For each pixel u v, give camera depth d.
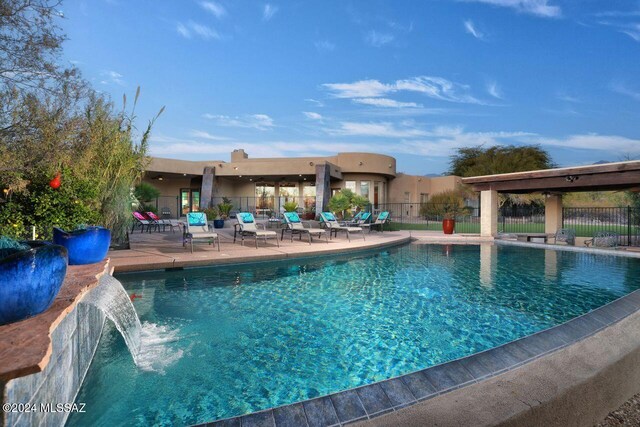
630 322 2.84
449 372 2.33
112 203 8.14
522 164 29.95
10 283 1.91
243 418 1.91
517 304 5.35
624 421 1.99
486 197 14.41
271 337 4.08
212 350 3.71
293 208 17.38
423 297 5.75
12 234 5.71
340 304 5.36
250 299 5.59
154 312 4.91
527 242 12.10
